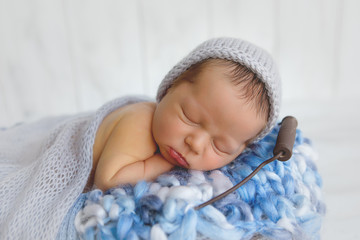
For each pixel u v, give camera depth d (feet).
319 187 2.51
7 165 2.64
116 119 2.59
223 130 2.24
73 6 5.43
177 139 2.30
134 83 5.99
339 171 3.55
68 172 2.37
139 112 2.57
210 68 2.33
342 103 5.92
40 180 2.26
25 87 5.62
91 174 2.59
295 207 2.17
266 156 2.39
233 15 5.92
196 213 1.81
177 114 2.31
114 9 5.58
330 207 2.90
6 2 5.17
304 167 2.44
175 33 5.88
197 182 2.08
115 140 2.41
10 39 5.35
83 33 5.59
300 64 6.30
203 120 2.24
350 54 6.35
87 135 2.45
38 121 3.73
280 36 6.11
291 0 5.95
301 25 6.11
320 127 4.82
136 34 5.77
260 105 2.30
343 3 6.06
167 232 1.74
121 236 1.77
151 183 2.06
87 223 1.92
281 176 2.26
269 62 2.43
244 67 2.31
